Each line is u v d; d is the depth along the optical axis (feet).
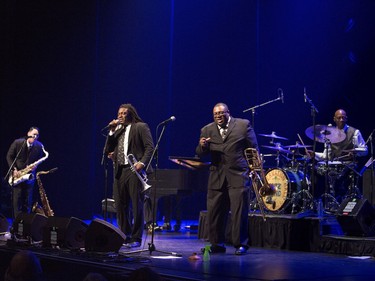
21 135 38.83
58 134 39.52
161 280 9.78
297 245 23.36
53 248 21.11
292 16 40.29
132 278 9.70
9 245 22.56
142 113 41.06
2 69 38.32
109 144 22.56
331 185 29.50
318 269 17.74
